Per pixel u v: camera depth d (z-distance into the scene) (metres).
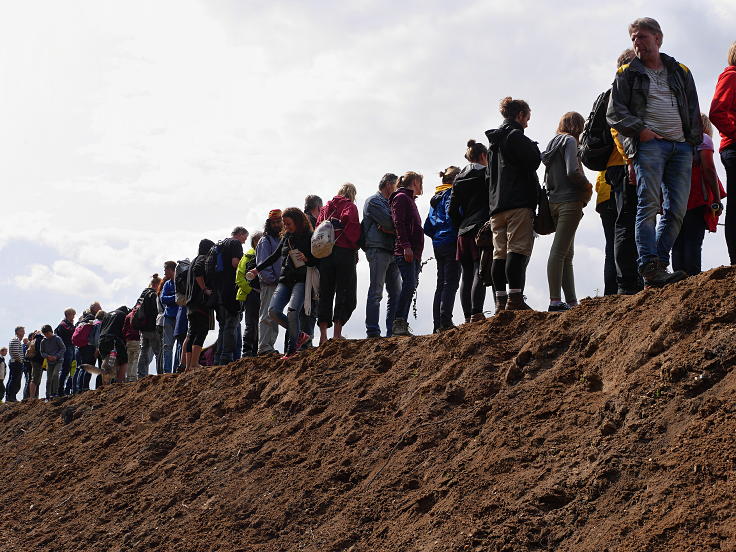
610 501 4.54
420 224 8.68
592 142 6.52
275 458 7.08
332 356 8.08
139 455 8.60
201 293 10.25
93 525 7.75
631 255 6.41
